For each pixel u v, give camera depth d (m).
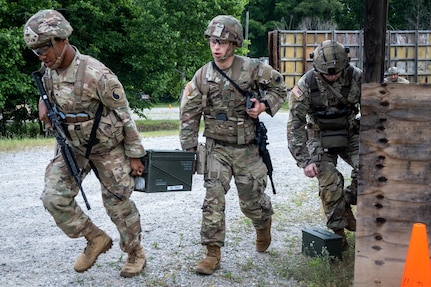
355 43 25.64
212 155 4.57
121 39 24.00
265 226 4.93
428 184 3.34
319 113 4.79
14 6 20.52
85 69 3.94
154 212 6.89
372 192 3.43
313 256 4.86
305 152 4.83
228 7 25.58
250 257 5.01
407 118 3.34
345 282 4.25
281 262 4.84
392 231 3.42
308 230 5.03
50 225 6.28
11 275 4.57
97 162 4.18
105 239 4.38
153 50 24.02
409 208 3.38
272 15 63.22
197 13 24.75
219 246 4.56
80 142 4.07
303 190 8.27
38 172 9.88
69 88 3.93
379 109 3.38
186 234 5.81
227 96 4.46
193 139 4.57
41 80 4.06
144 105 25.44
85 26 22.53
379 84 3.37
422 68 26.19
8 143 14.30
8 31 19.31
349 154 5.02
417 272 3.08
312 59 4.70
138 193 8.14
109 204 4.28
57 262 4.91
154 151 4.23
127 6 23.98
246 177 4.61
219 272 4.61
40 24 3.73
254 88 4.57
